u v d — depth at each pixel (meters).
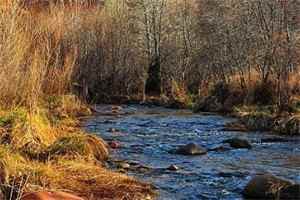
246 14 28.56
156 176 11.07
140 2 35.00
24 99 15.13
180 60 33.38
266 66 25.61
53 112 20.00
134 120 21.50
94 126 19.27
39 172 9.73
